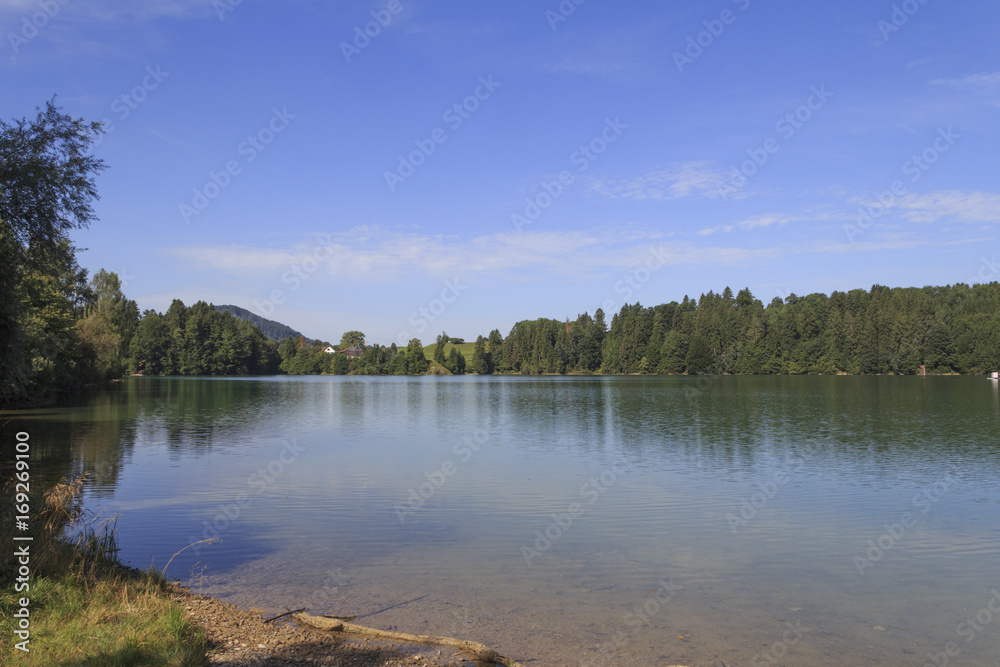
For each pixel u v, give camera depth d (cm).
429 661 860
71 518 1522
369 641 920
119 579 1098
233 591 1134
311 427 4141
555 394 7738
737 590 1180
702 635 974
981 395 6875
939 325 11656
